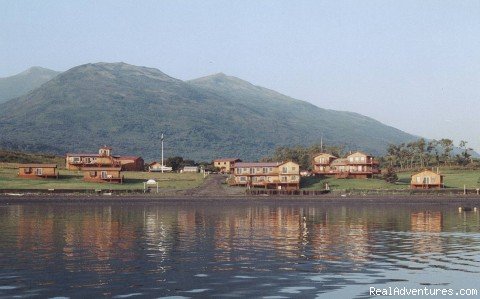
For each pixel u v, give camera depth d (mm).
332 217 112688
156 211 126750
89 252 63812
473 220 105438
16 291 44906
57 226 91750
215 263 56781
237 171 191875
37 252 63625
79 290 45250
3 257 60125
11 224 94750
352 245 70000
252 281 48375
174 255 61844
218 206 144250
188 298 42812
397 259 59281
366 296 43750
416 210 132500
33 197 151125
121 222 99438
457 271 52875
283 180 189000
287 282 48031
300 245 69875
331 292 44750
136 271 52625
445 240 75062
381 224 97562
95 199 150000
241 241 73750
